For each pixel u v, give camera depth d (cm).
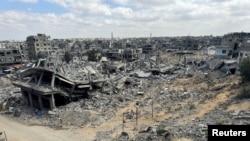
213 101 4262
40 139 3981
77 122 4584
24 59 13812
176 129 3244
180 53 14762
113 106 5206
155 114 4281
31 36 14438
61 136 4028
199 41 19175
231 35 11850
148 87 6612
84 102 5569
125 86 6794
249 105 3569
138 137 3300
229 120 3158
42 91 5344
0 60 11456
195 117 3666
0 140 3975
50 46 14962
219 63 7600
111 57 14475
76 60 13050
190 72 7700
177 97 5069
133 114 4491
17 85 6366
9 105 6228
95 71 8312
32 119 5131
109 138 3597
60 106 5650
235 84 4859
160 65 9444
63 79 5772
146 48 17438
